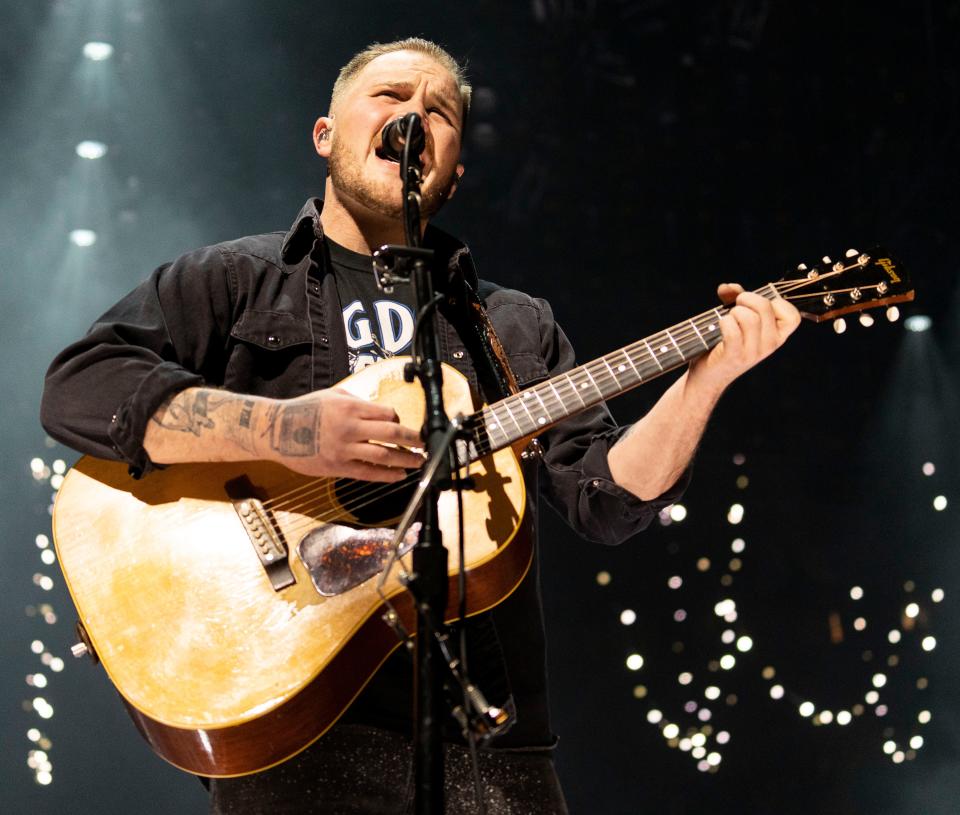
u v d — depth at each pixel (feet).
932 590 42.80
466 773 9.19
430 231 10.99
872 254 9.83
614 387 9.44
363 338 10.33
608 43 39.91
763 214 41.47
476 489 9.29
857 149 40.75
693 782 40.32
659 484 9.70
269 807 8.78
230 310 10.17
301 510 9.37
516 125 40.29
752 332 9.00
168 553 9.18
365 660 8.90
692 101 40.45
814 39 39.78
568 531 42.70
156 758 36.65
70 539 9.33
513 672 9.71
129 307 10.02
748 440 43.39
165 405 9.09
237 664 8.64
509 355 10.77
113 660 8.70
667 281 42.04
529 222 41.39
